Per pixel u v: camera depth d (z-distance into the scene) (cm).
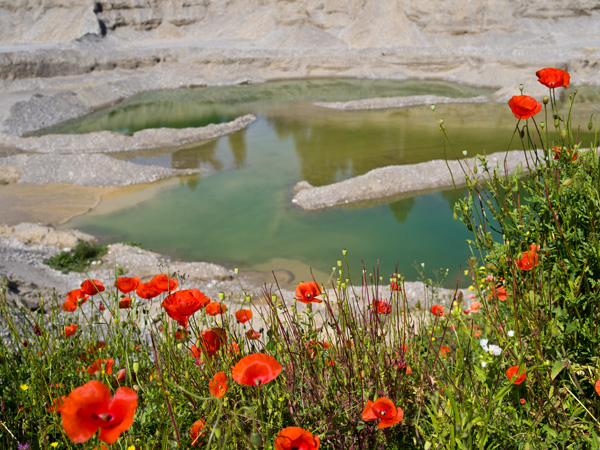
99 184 2373
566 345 251
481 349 242
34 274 1424
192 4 6925
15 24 6706
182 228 1892
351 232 1786
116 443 213
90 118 3972
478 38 5556
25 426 248
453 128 3164
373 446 244
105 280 1455
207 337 258
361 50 5522
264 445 206
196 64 5347
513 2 5609
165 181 2423
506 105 3791
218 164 2667
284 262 1600
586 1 5459
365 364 266
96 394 147
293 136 3159
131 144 3048
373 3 6141
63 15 6588
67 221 1992
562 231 261
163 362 269
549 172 285
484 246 287
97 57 5275
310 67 5431
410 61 5209
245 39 6562
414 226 1797
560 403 221
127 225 1942
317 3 6353
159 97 4678
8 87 4738
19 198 2231
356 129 3259
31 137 3197
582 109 3391
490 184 285
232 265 1596
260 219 1941
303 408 242
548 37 5297
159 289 266
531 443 210
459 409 212
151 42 6481
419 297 1135
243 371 190
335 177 2386
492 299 293
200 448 216
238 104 4244
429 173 2219
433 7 5750
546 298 259
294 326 282
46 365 292
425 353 290
